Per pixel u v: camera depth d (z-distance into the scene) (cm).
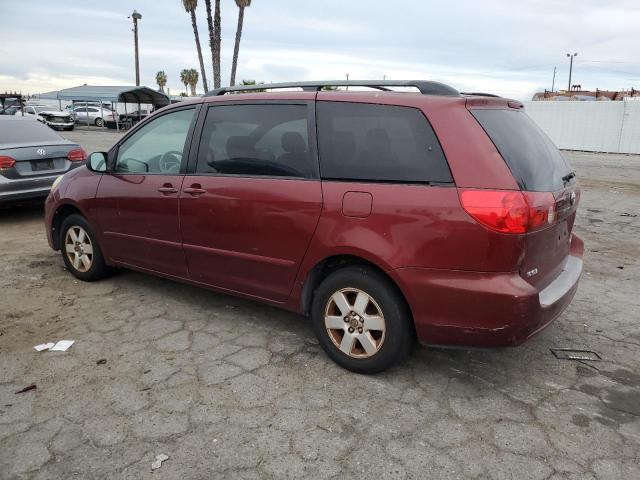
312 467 253
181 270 416
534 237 293
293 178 343
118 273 527
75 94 3556
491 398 312
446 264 292
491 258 283
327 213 325
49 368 341
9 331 395
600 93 3547
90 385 322
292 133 349
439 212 291
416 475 248
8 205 727
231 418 290
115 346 373
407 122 311
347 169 324
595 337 398
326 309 341
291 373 338
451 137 296
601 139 2502
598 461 259
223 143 382
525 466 255
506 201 279
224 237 376
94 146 2053
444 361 356
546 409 302
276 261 353
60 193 498
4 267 545
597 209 947
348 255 325
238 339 386
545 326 307
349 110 332
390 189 306
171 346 374
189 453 262
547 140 366
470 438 275
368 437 275
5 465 252
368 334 327
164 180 410
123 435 275
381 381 329
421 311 301
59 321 414
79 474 247
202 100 402
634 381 335
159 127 427
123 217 443
